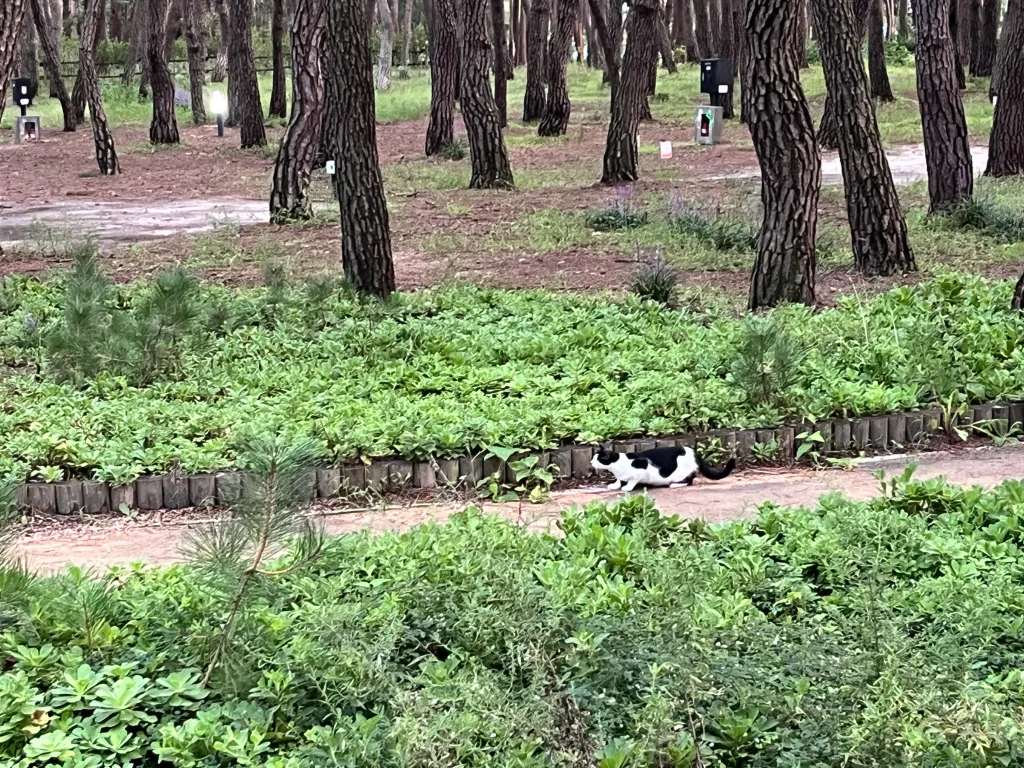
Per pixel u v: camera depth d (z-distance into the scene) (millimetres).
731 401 8539
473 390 9109
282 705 4449
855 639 4707
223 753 4156
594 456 7770
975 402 8805
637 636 4828
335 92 12195
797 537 6062
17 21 10656
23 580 4957
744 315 11016
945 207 18297
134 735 4352
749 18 11625
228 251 16531
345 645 4512
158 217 20969
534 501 7461
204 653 4684
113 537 6910
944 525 6344
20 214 21719
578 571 5477
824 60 14219
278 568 5102
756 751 4250
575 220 18734
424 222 19250
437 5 30156
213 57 60219
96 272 12070
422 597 5176
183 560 5738
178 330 9781
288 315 11562
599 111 40812
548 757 4016
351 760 4020
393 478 7656
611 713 4410
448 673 4527
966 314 10703
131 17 52844
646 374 9359
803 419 8383
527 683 4562
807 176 11758
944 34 18062
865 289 13164
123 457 7602
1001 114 23547
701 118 31141
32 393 9078
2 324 11602
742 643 4812
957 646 4734
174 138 35125
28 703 4312
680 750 4043
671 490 7617
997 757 3945
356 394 9000
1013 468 7934
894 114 35281
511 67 51375
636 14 23516
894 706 3986
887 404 8500
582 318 11383
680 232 17312
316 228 18953
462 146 31281
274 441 4801
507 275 14578
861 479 7777
